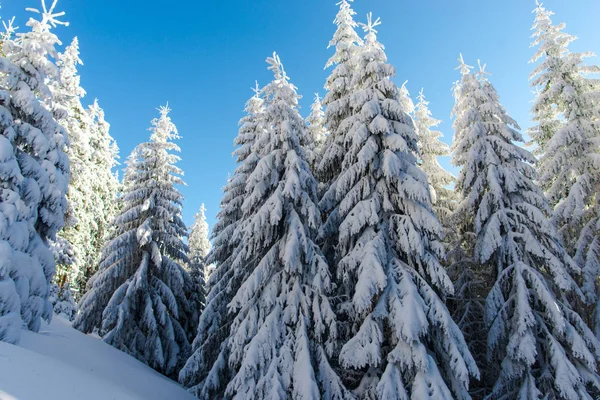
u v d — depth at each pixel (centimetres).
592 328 1301
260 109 2050
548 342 1128
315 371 1051
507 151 1410
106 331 1812
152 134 2200
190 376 1401
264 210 1167
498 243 1262
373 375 1031
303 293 1150
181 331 1895
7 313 902
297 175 1202
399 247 1152
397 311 966
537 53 1703
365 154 1158
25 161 1173
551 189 1559
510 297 1216
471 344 1434
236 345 1120
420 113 2109
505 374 1139
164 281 1959
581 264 1380
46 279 1183
